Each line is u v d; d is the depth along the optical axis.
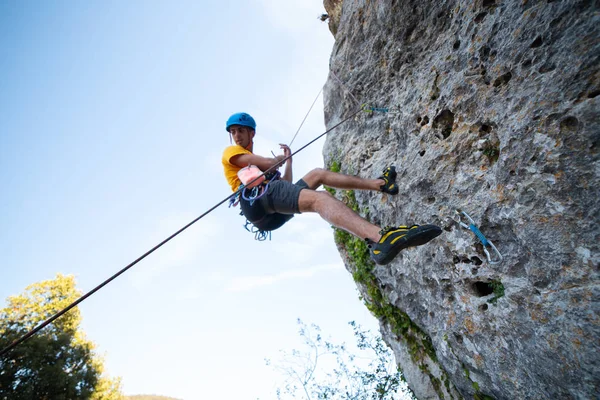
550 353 2.64
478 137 3.30
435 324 4.08
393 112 4.62
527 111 2.78
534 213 2.72
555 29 2.64
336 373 8.09
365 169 5.14
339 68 6.15
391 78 4.82
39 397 13.38
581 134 2.41
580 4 2.48
